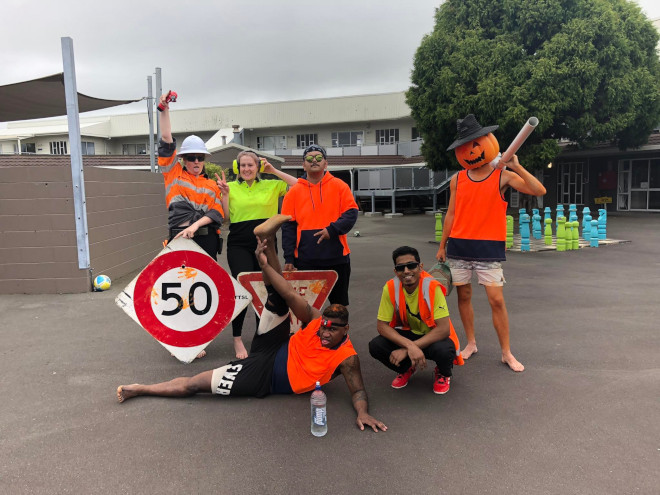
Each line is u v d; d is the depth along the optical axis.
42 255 6.85
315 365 3.39
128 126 34.66
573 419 3.16
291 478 2.56
